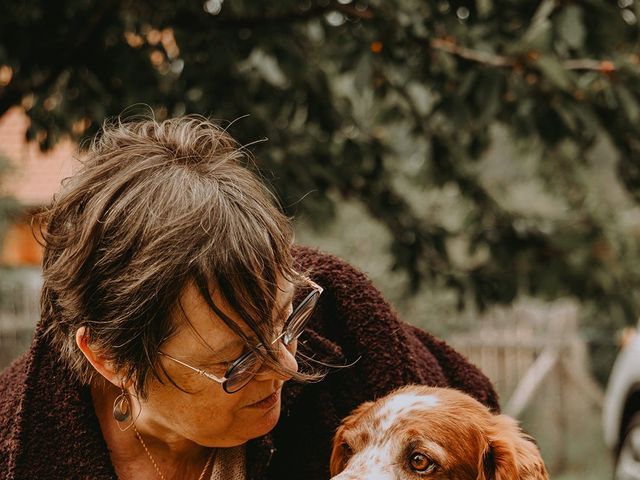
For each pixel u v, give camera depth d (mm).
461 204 6098
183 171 1834
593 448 10172
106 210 1786
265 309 1780
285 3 4312
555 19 3785
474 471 2367
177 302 1742
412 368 2461
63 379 2082
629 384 7012
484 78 4062
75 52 4480
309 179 4617
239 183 1854
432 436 2338
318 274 2422
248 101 4508
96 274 1780
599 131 4371
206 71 4340
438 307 10844
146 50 4547
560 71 3664
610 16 3840
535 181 7809
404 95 4602
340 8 4359
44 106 4645
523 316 11375
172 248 1728
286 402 2264
